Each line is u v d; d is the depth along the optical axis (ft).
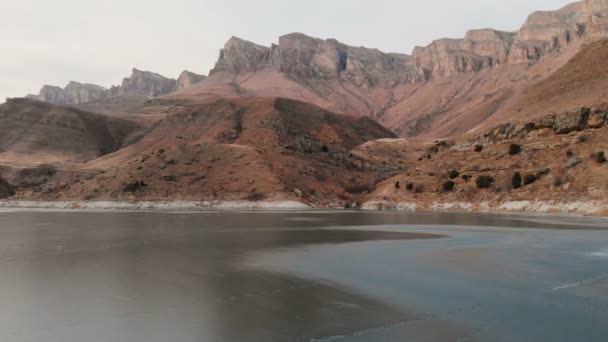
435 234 178.40
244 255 123.75
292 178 512.22
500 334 58.70
